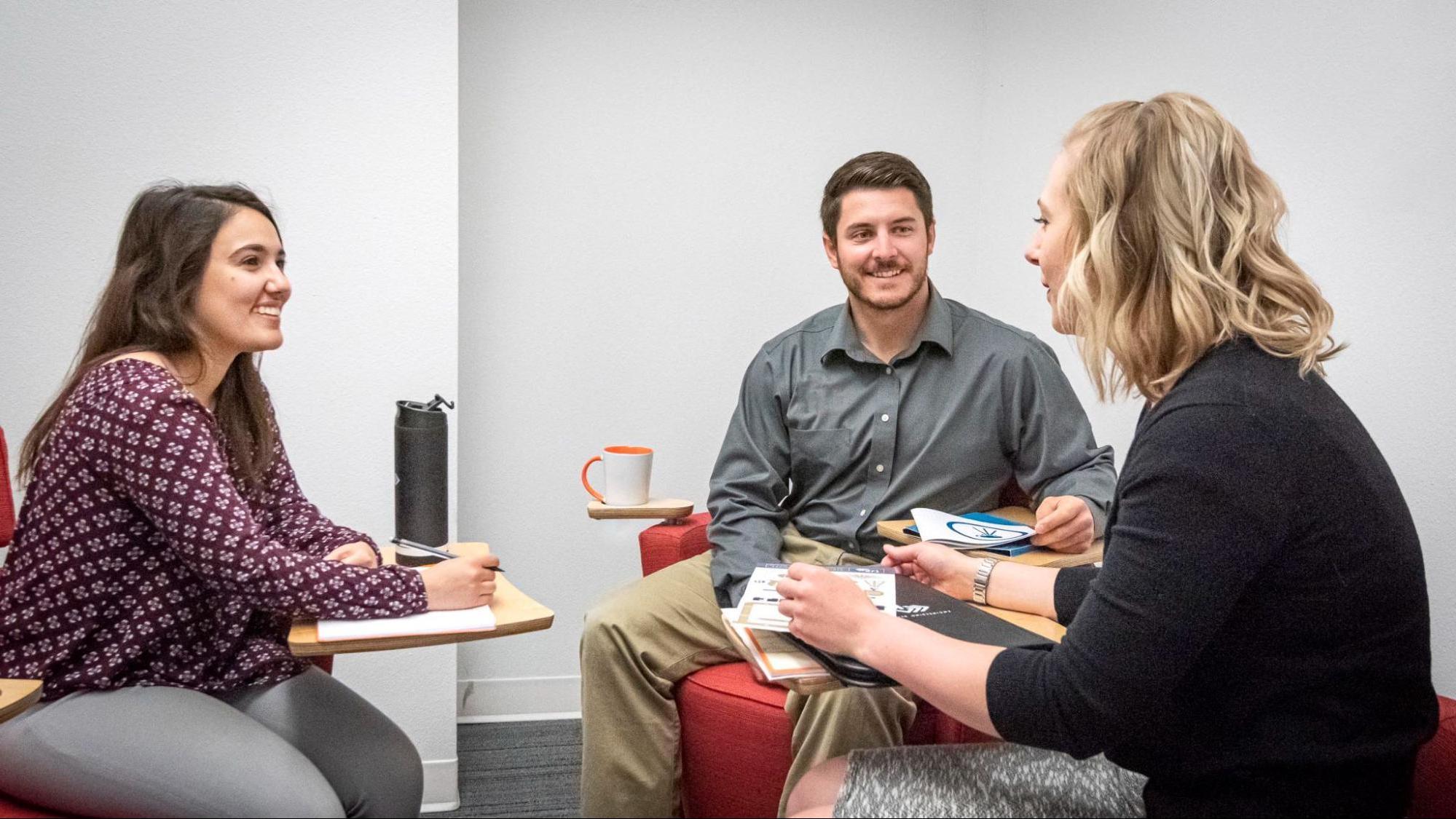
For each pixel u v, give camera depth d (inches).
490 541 110.0
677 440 113.1
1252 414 33.9
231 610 55.4
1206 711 35.3
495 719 110.5
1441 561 61.5
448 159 90.0
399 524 61.4
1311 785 34.0
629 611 65.0
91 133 84.4
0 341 84.0
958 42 116.0
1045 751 45.0
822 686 42.9
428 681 90.8
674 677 65.0
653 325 111.8
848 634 41.6
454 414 92.0
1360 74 66.1
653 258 111.3
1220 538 33.2
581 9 108.0
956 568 56.1
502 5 106.3
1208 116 38.1
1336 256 68.8
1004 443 77.2
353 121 88.4
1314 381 36.1
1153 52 87.2
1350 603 33.8
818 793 43.9
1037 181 104.3
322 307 88.6
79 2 83.7
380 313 89.6
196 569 49.6
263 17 86.6
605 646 63.6
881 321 76.5
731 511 76.8
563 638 111.9
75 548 50.9
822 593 42.1
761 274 113.7
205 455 50.2
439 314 90.6
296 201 87.8
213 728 49.3
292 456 88.7
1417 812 42.8
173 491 48.9
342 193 88.5
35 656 50.8
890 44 114.7
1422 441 62.3
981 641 44.6
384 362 89.8
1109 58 93.4
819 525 78.9
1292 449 33.5
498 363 108.7
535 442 110.1
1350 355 68.0
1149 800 36.9
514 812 86.9
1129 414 88.1
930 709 58.5
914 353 76.8
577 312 110.1
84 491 50.6
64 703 49.7
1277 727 34.4
